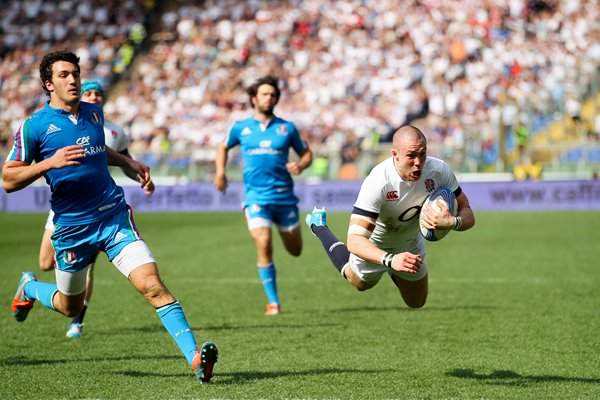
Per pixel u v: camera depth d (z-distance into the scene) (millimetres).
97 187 20969
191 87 118500
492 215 85500
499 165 93500
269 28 123812
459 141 93875
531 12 120625
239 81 117750
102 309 34031
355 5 124062
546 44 116250
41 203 97438
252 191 35188
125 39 128750
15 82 124062
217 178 36688
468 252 55594
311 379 21453
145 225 78000
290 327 29734
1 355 24906
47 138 20500
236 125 36062
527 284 40500
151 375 22047
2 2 134750
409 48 116875
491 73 112250
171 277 44312
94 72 124625
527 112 98438
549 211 89375
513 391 20219
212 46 124062
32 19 133000
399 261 19609
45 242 26422
